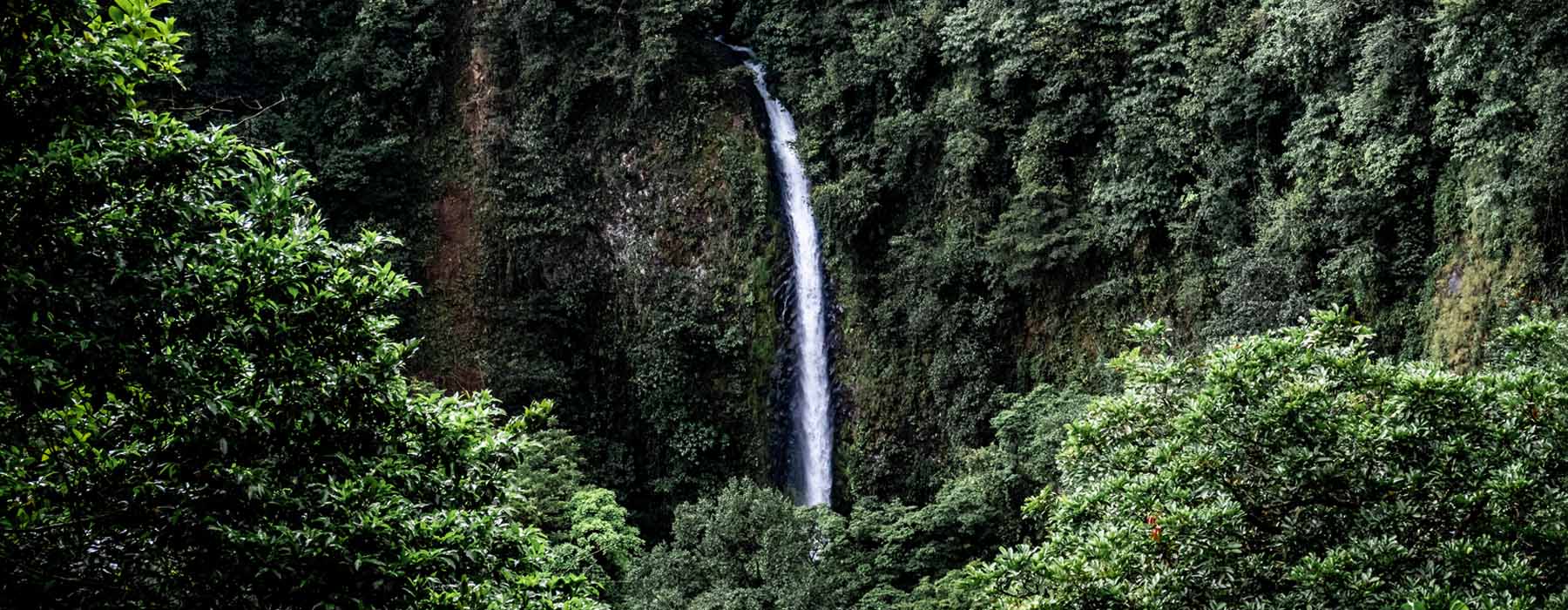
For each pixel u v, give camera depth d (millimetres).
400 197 36000
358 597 10391
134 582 10344
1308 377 12133
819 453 34406
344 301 10750
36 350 9039
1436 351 22828
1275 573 10961
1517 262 21328
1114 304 29547
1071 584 11031
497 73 35906
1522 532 10273
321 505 10570
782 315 35156
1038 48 29406
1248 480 11625
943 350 31969
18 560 9859
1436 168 23578
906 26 32438
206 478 10203
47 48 9680
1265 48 25672
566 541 26188
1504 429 10977
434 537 10953
